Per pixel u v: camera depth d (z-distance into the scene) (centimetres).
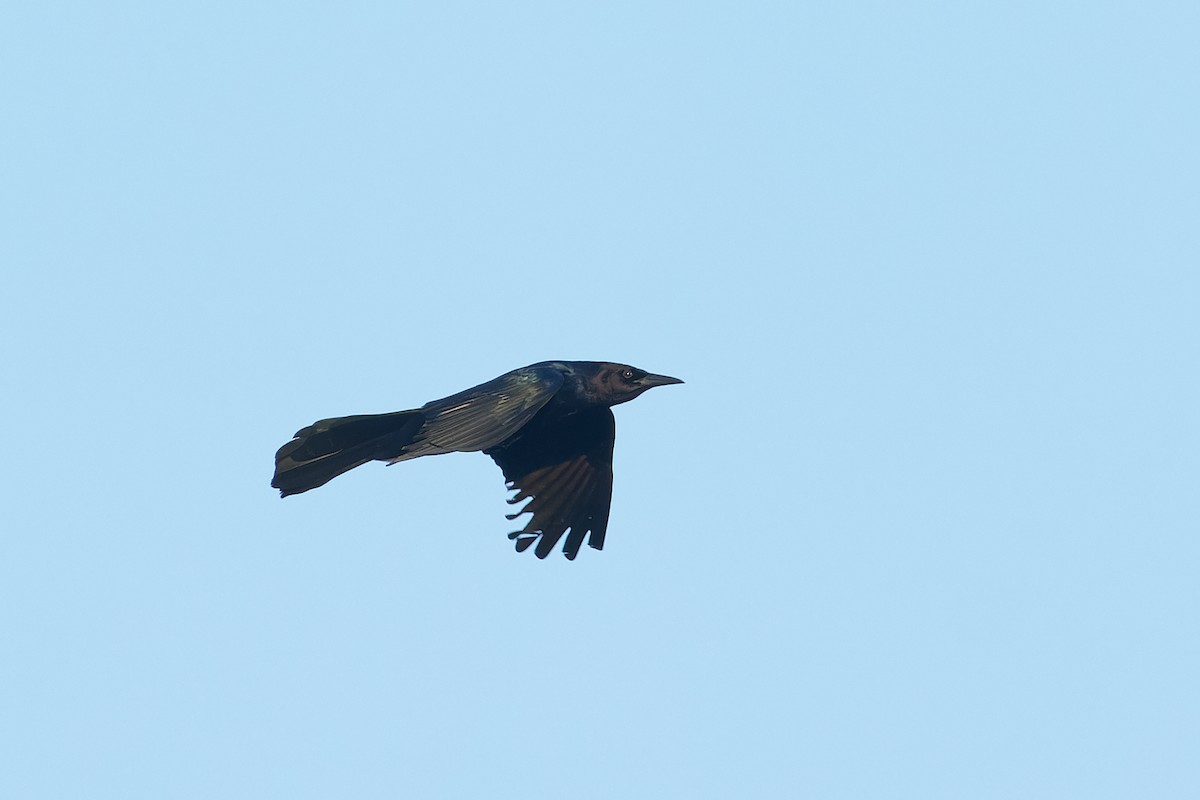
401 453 1822
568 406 1927
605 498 1958
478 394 1803
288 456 1822
